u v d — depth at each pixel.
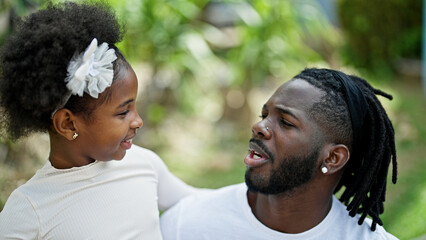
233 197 1.63
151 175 1.57
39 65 1.20
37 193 1.35
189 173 4.07
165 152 4.37
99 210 1.38
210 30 4.45
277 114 1.46
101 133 1.30
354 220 1.57
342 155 1.46
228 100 4.86
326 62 5.56
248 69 4.55
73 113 1.27
